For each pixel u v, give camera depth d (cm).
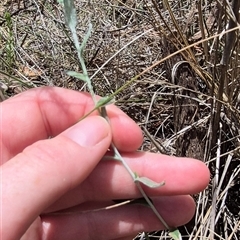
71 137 11
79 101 13
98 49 22
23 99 13
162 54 21
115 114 12
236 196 18
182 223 13
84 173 11
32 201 10
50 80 23
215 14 19
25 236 13
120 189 13
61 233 13
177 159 12
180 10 21
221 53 18
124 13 25
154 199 13
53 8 25
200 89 19
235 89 18
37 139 13
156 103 20
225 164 17
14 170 10
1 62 23
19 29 25
